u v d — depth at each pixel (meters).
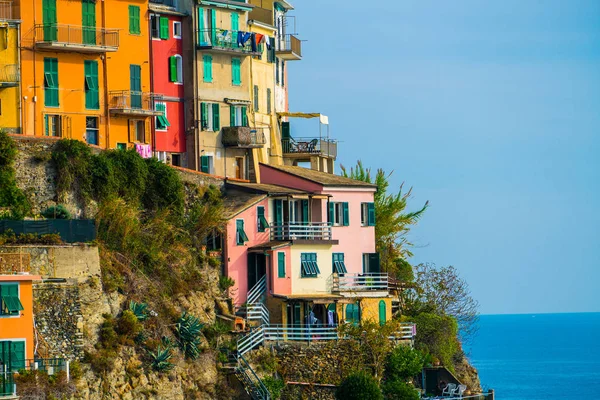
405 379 129.00
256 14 150.62
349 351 126.44
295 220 135.25
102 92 127.38
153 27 134.00
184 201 127.31
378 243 149.12
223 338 119.94
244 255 128.38
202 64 138.00
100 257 110.81
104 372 104.19
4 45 120.31
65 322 103.56
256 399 117.25
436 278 149.25
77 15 125.75
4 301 96.25
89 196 117.69
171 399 109.94
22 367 97.00
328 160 161.38
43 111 122.50
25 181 114.19
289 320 128.38
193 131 136.75
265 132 150.62
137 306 110.69
